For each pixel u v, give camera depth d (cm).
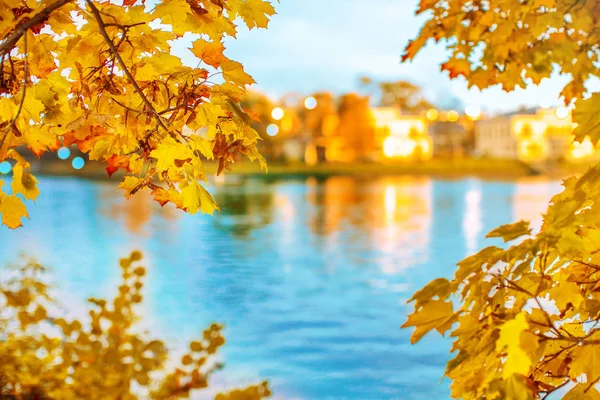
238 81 246
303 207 3428
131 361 262
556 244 184
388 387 771
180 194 248
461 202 3778
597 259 225
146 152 251
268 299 1217
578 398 221
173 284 1323
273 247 1944
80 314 935
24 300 290
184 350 772
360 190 4959
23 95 226
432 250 1938
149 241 2002
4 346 261
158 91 253
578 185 192
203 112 245
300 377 788
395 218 2895
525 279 209
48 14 219
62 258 1597
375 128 10931
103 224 2453
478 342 186
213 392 693
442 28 243
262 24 246
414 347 929
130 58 243
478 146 11694
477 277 184
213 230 2328
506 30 237
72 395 248
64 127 241
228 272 1490
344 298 1254
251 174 7838
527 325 170
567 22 239
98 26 234
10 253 1664
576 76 244
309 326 1028
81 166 7169
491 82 249
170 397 256
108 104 249
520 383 168
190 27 244
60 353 274
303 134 10375
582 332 232
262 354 866
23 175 241
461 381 193
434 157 11394
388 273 1548
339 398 715
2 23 224
